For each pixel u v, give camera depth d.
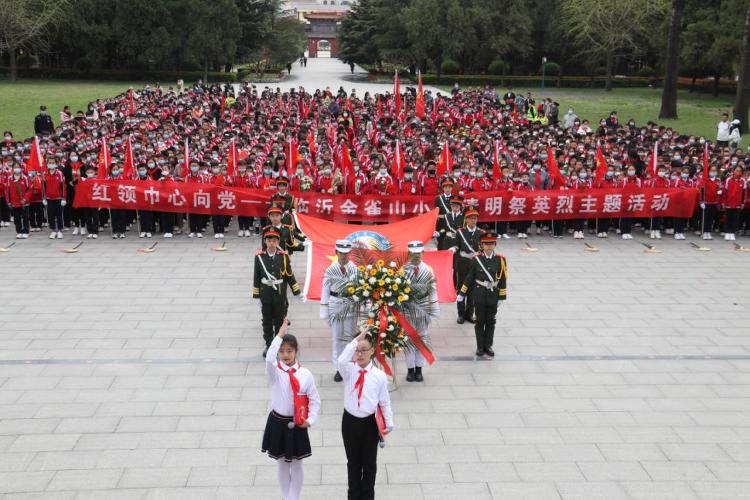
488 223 20.92
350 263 11.92
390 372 11.08
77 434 9.86
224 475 8.94
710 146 26.30
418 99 37.22
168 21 67.38
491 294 12.38
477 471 9.13
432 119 37.56
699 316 14.82
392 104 41.12
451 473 9.08
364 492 8.21
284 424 8.04
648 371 12.18
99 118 33.47
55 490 8.60
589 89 70.69
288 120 33.56
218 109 39.25
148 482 8.78
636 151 25.55
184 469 9.06
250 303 15.23
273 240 12.35
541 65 77.88
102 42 67.50
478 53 73.75
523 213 20.66
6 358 12.31
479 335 12.57
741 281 17.20
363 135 31.41
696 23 56.09
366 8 81.25
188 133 30.09
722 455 9.59
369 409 8.05
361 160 25.33
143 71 70.50
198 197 20.19
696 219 22.12
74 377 11.62
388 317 10.87
